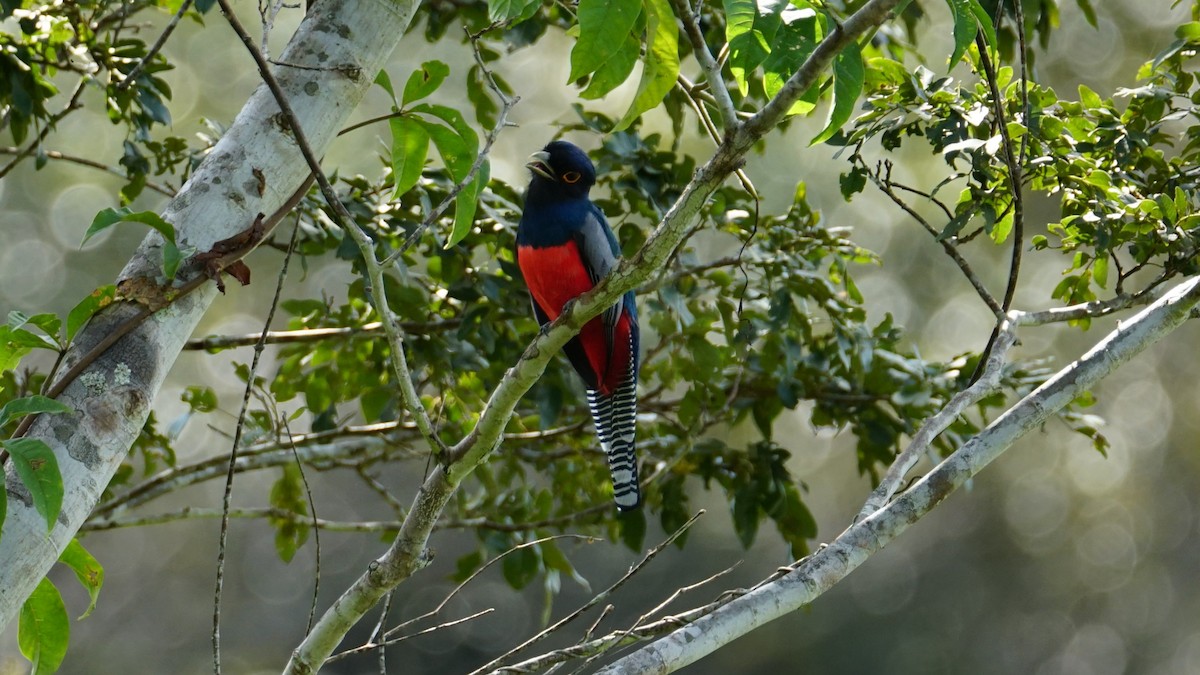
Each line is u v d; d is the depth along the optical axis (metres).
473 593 23.36
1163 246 7.07
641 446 10.11
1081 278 7.63
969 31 5.08
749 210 9.63
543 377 9.47
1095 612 22.95
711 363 9.32
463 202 6.43
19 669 9.66
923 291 20.88
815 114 13.19
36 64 8.75
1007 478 23.78
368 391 9.87
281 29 19.42
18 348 5.50
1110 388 23.47
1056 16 9.60
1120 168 7.30
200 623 23.69
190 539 24.20
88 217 20.20
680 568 22.33
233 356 20.59
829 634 22.58
